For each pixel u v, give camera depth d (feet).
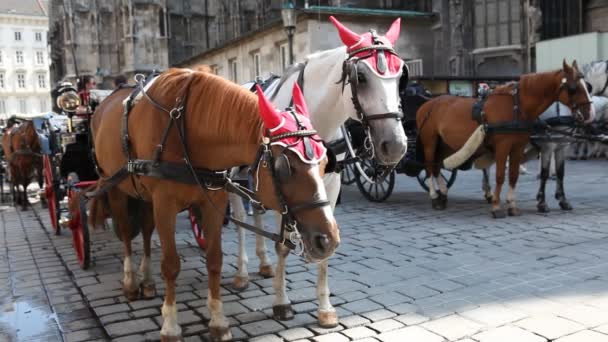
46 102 299.17
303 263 21.62
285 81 16.63
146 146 13.61
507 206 30.12
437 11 71.15
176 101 13.34
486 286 18.06
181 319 16.03
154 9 145.28
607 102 40.14
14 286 20.10
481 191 39.29
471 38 71.87
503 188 40.40
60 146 28.55
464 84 55.06
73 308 17.48
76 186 23.72
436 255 22.22
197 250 24.85
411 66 69.15
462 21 70.90
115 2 151.84
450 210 32.19
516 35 68.28
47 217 36.50
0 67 280.92
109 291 18.95
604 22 69.31
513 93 28.04
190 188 13.34
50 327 15.93
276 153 10.46
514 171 29.43
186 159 13.02
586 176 44.29
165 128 13.29
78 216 21.99
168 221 13.55
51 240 28.27
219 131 12.52
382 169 14.75
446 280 18.86
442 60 71.61
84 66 152.97
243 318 15.94
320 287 15.16
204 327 15.38
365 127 13.32
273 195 10.75
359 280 19.17
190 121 13.06
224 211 14.14
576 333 14.01
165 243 13.58
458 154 30.07
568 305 16.01
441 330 14.56
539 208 30.48
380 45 13.35
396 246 24.06
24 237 29.32
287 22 49.78
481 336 14.08
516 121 27.81
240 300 17.56
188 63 107.55
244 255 18.81
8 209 41.09
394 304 16.66
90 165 25.18
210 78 13.25
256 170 11.15
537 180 43.37
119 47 152.66
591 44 56.13
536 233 25.34
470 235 25.54
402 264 21.07
